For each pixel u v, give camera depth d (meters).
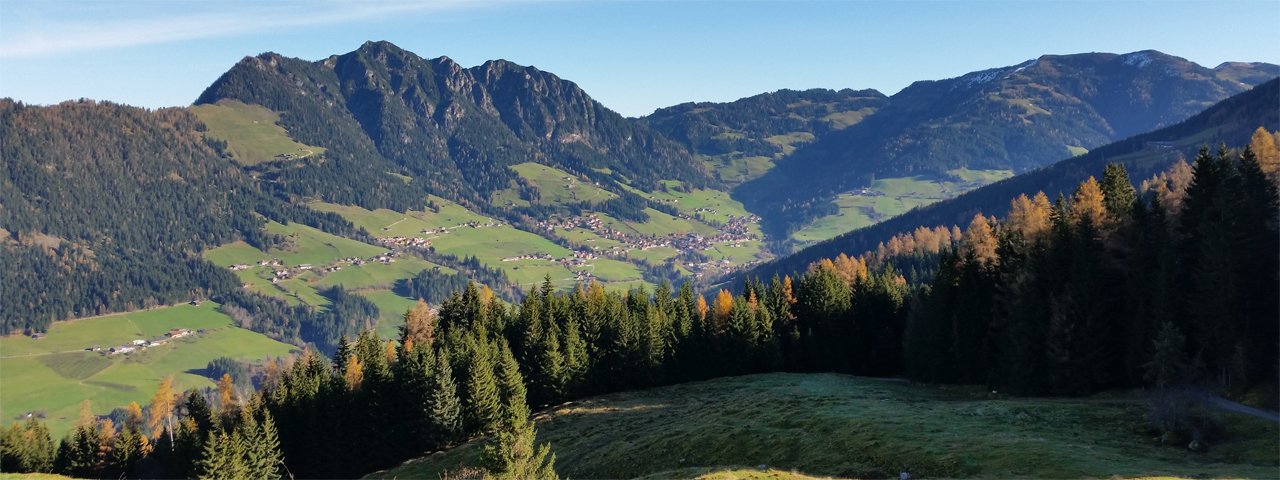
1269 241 57.94
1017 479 37.28
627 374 105.12
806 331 114.62
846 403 63.50
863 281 114.56
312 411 90.12
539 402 100.75
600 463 62.97
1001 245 84.44
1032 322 70.69
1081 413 51.38
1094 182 75.69
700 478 42.06
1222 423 44.09
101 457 107.62
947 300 88.81
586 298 119.50
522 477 43.00
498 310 119.12
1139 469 37.25
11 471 111.62
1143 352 63.12
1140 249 65.69
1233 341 55.94
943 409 56.97
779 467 49.66
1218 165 66.12
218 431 94.75
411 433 85.62
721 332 110.88
